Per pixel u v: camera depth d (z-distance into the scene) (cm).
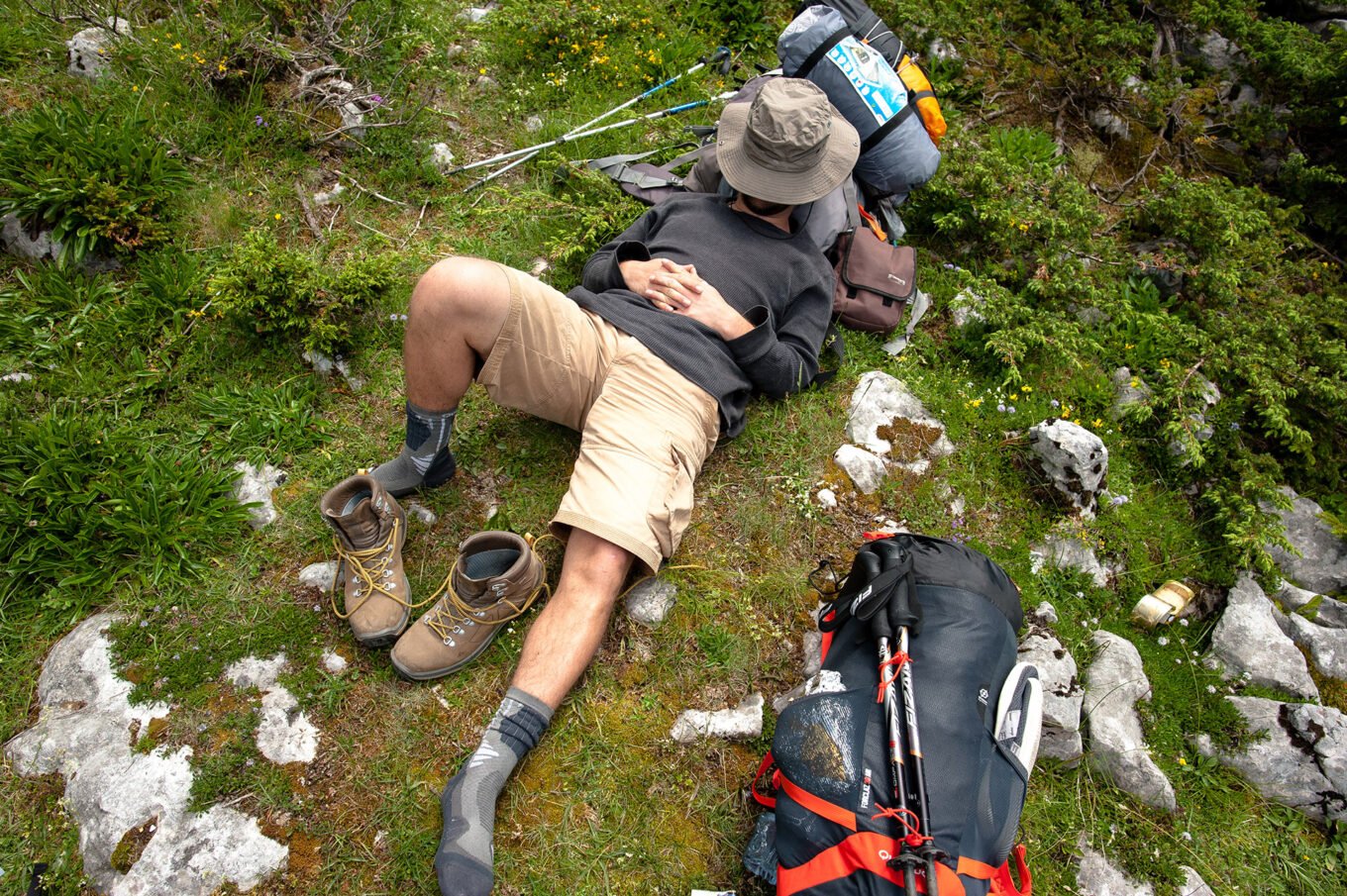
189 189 369
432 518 298
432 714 256
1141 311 409
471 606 255
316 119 402
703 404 287
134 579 272
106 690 249
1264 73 516
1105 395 375
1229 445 366
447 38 463
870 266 360
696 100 459
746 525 312
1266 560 324
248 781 237
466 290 257
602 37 477
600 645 276
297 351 329
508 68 462
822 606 286
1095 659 305
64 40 413
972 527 330
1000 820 212
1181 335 388
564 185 405
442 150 411
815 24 373
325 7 417
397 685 260
